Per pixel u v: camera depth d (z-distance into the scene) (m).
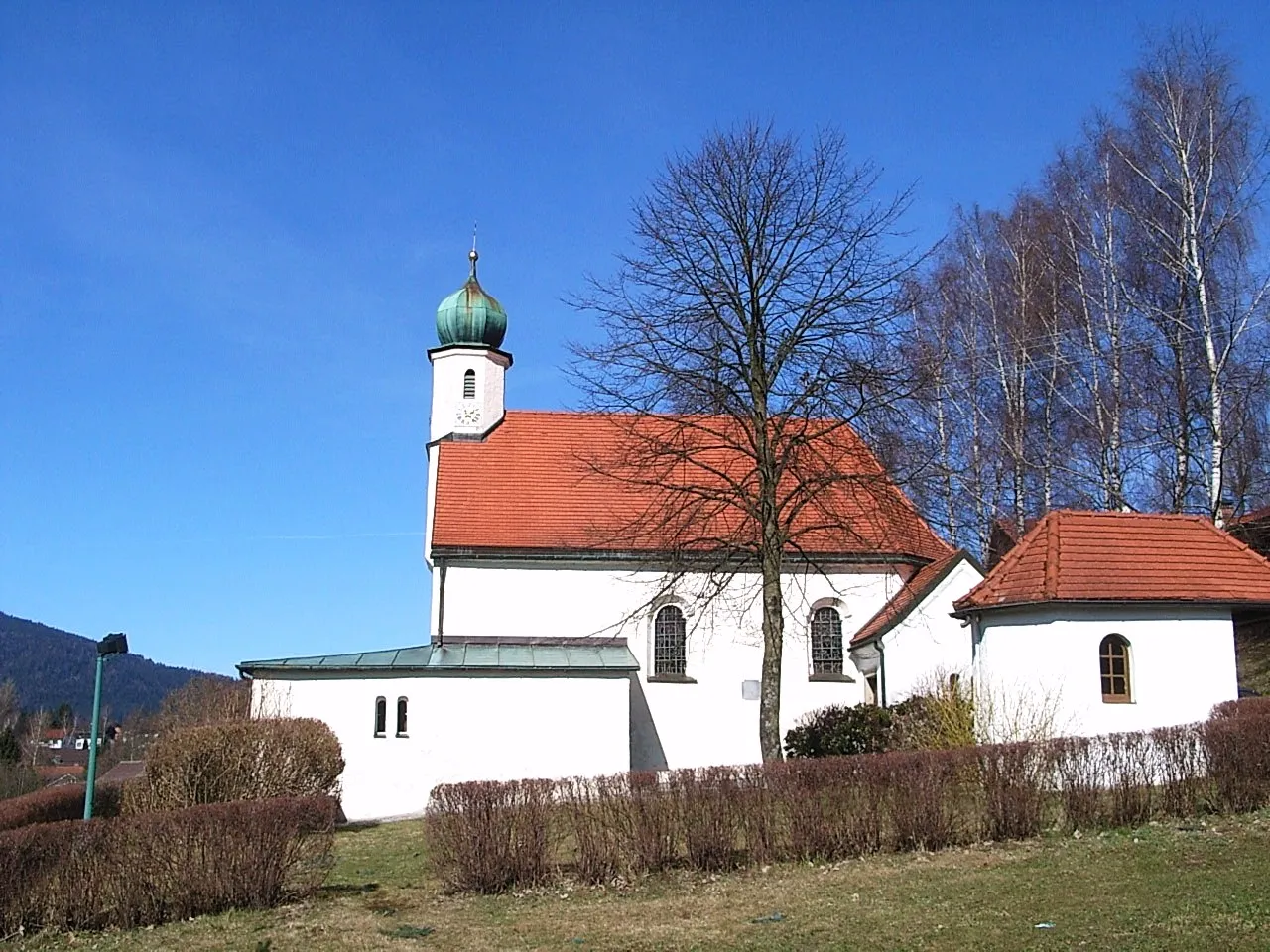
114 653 20.09
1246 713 18.34
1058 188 36.88
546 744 29.64
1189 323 33.34
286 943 13.48
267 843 15.62
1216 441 31.09
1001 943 11.34
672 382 24.16
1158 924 11.41
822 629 33.19
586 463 30.61
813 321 23.98
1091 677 23.70
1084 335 36.16
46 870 14.52
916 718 26.14
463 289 38.19
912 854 16.50
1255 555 25.44
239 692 48.94
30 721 108.50
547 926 13.84
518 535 32.84
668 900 14.85
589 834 16.28
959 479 37.69
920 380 24.05
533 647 32.03
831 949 11.76
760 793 16.66
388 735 29.48
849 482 24.80
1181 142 32.88
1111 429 35.12
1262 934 10.71
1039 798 17.11
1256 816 16.86
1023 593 24.39
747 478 26.62
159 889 15.02
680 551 27.34
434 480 37.34
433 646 31.97
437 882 17.36
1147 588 24.19
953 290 38.44
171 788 24.61
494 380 38.06
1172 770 17.52
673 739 32.16
